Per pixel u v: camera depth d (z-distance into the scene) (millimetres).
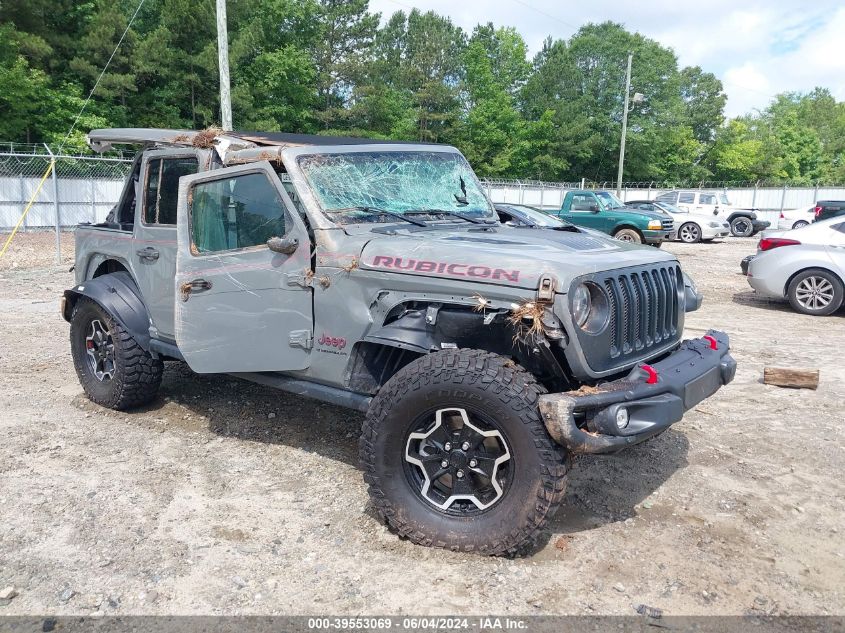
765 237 11000
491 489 3504
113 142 5281
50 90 28641
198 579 3279
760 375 6891
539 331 3270
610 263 3561
